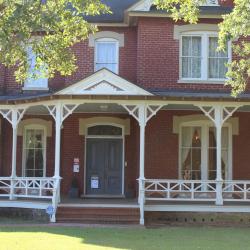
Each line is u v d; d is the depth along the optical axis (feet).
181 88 68.03
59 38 44.16
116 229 52.65
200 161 69.46
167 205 59.72
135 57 72.43
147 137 69.00
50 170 72.84
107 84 59.67
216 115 60.23
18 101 63.52
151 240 45.68
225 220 59.88
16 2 39.83
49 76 45.96
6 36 38.55
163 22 68.90
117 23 71.92
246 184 65.10
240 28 45.96
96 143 72.74
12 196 63.67
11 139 73.82
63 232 49.62
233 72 50.78
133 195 70.33
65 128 71.82
